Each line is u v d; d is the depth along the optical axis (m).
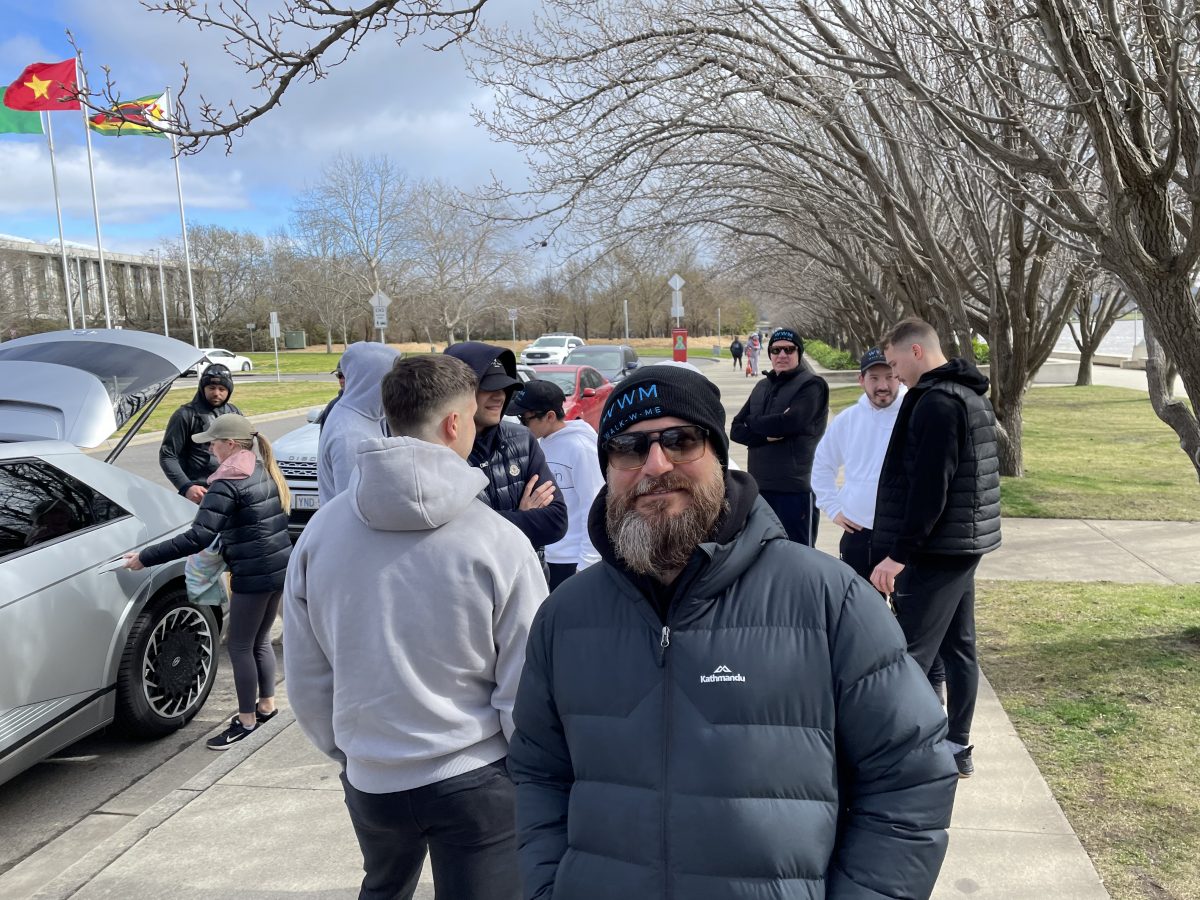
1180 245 5.02
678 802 1.45
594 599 1.63
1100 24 4.41
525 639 2.18
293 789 3.84
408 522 2.07
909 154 9.46
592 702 1.55
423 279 49.19
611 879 1.48
